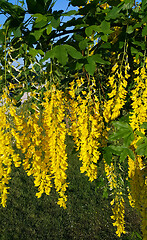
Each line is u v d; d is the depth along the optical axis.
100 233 3.51
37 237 3.47
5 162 1.06
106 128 1.41
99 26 1.09
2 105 1.08
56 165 1.14
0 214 3.93
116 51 1.33
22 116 1.14
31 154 1.14
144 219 1.45
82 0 1.05
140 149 1.20
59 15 0.99
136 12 1.23
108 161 1.28
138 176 1.50
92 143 1.18
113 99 1.28
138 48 1.30
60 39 1.17
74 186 4.65
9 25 1.09
